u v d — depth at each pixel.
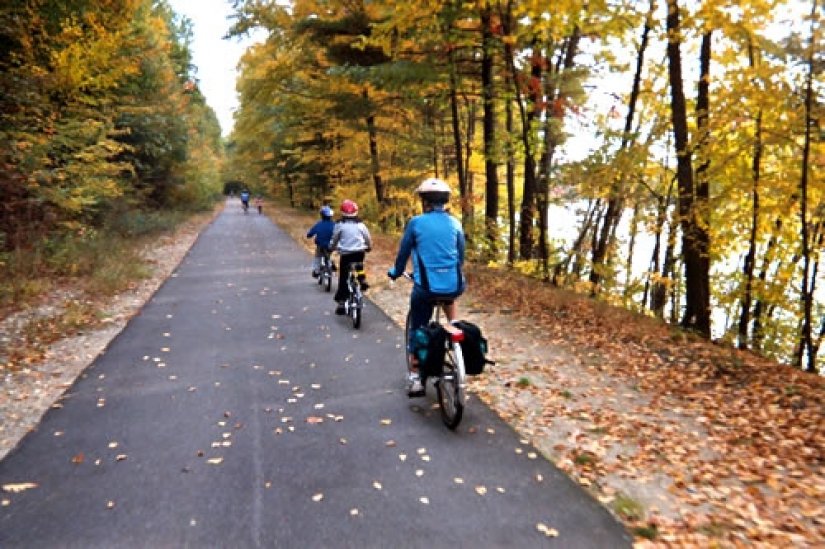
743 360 6.88
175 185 34.41
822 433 4.75
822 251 11.37
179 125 31.64
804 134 9.10
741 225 11.01
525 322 8.81
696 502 3.83
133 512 3.71
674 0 8.61
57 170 14.59
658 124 11.91
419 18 11.38
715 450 4.60
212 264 16.39
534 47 11.45
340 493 3.92
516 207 18.03
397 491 3.94
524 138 11.78
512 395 5.86
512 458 4.45
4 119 13.54
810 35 7.95
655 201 12.56
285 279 13.61
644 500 3.86
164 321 9.21
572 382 6.23
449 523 3.56
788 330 12.77
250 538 3.42
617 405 5.59
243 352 7.42
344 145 23.98
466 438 4.81
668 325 8.88
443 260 5.09
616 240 14.40
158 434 4.92
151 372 6.62
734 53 9.73
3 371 6.62
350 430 4.99
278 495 3.90
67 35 14.80
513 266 13.07
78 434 4.93
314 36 17.12
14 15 13.93
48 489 4.01
